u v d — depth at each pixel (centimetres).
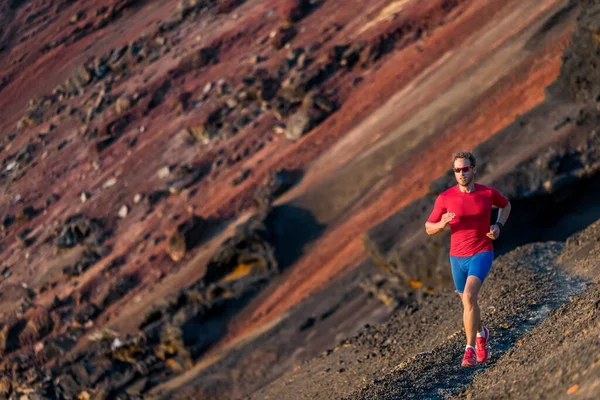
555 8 7531
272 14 13525
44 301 10044
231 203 9512
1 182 13438
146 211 10650
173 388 6694
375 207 7494
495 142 4566
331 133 9606
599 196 3994
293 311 6462
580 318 1404
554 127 4303
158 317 7769
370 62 10619
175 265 9112
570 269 2641
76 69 15488
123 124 12850
